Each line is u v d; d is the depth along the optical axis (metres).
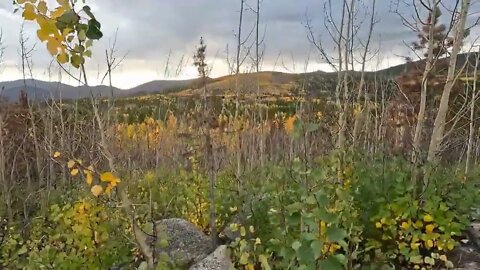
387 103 9.09
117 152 7.59
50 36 3.15
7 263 5.63
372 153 6.82
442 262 4.86
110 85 4.17
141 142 10.94
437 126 5.47
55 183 11.28
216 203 7.41
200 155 8.19
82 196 7.59
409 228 4.77
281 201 4.14
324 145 5.71
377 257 4.55
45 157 11.10
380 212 4.87
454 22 5.29
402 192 5.09
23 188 10.88
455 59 5.33
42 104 12.73
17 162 11.30
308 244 3.15
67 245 5.84
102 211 5.61
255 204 5.57
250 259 4.52
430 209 4.84
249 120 8.98
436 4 5.33
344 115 6.07
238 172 6.86
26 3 3.09
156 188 8.73
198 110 6.83
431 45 5.45
